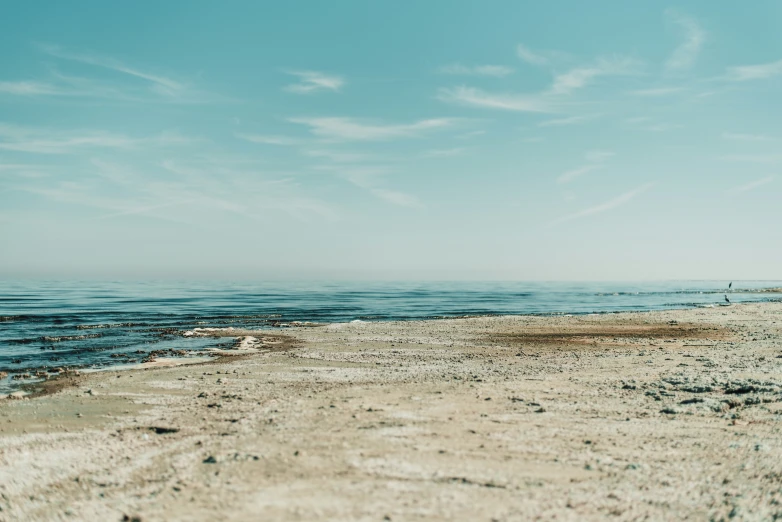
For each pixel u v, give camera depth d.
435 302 88.31
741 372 18.02
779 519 6.92
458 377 18.09
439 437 10.44
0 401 15.07
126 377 18.62
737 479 8.31
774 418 11.96
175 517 6.98
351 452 9.51
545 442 10.17
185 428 11.70
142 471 9.02
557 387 15.90
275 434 10.77
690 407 12.98
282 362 22.22
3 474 9.03
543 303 87.50
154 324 42.94
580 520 6.84
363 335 33.00
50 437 11.29
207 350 27.22
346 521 6.73
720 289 199.00
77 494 8.12
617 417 12.12
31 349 27.94
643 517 6.95
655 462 9.09
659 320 43.66
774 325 38.44
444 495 7.57
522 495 7.61
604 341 29.70
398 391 15.41
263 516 6.91
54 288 152.75
